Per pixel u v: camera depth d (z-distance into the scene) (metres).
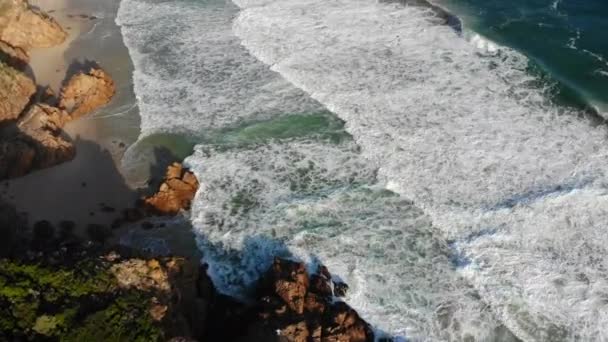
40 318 24.39
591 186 36.44
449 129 41.50
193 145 41.91
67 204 37.38
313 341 28.56
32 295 25.42
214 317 30.98
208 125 43.47
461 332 30.34
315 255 34.28
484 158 39.12
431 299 31.80
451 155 39.56
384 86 45.88
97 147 41.72
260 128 42.97
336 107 44.25
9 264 26.56
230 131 42.84
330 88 46.12
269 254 34.56
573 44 48.06
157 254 33.53
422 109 43.41
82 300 25.98
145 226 36.03
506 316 30.69
